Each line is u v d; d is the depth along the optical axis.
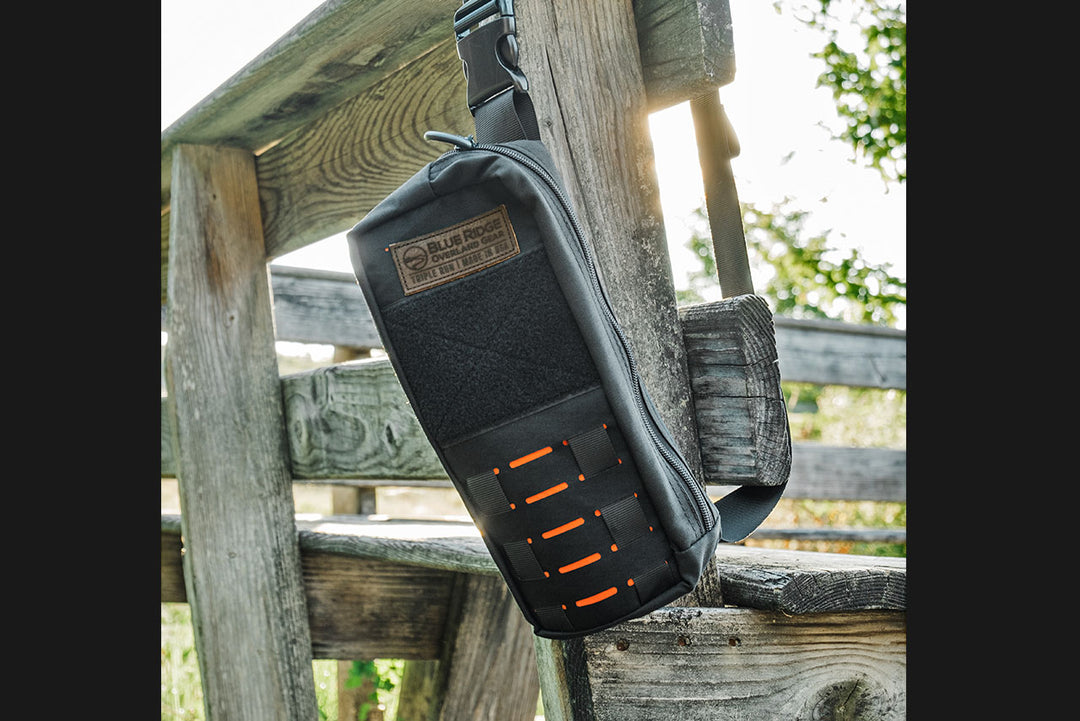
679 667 1.65
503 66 1.38
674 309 1.73
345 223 2.69
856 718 1.81
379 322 1.33
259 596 2.83
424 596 3.04
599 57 1.69
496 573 2.14
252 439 2.90
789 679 1.74
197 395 2.81
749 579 1.74
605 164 1.68
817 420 7.23
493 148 1.31
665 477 1.32
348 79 2.49
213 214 2.92
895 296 6.56
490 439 1.30
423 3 2.08
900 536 5.75
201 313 2.86
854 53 6.25
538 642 1.69
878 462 5.66
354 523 3.25
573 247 1.32
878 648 1.83
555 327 1.28
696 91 1.66
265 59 2.34
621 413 1.29
